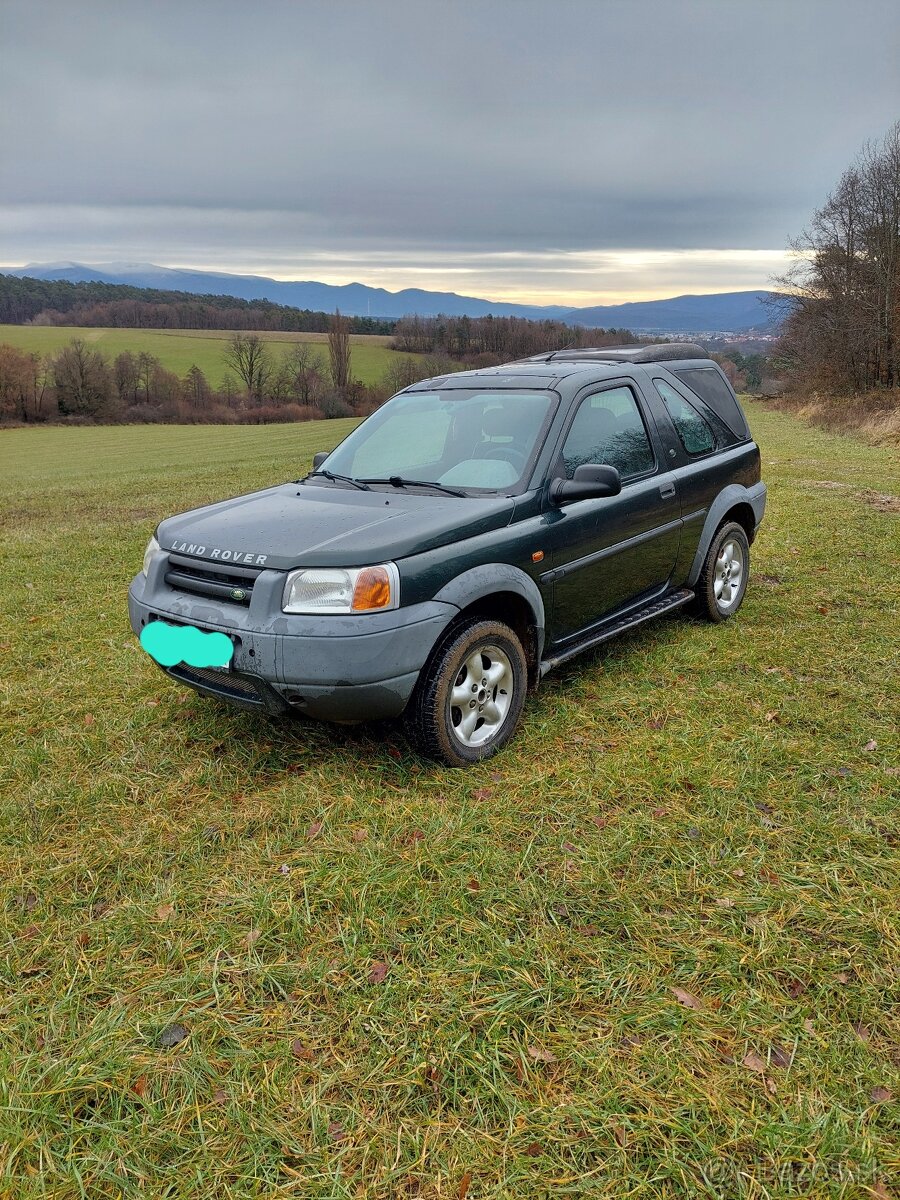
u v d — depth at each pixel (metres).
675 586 5.28
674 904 2.77
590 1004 2.34
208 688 3.64
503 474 4.12
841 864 2.95
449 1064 2.14
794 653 5.08
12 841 3.26
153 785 3.66
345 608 3.23
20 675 5.18
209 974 2.49
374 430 4.91
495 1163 1.88
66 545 9.90
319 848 3.13
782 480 13.76
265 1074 2.13
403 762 3.75
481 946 2.57
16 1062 2.17
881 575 6.99
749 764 3.66
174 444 45.34
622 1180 1.84
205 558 3.58
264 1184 1.85
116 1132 1.98
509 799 3.44
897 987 2.36
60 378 77.62
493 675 3.80
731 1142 1.91
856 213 36.59
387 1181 1.84
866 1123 1.95
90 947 2.64
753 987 2.39
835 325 38.69
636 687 4.60
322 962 2.52
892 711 4.21
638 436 4.87
